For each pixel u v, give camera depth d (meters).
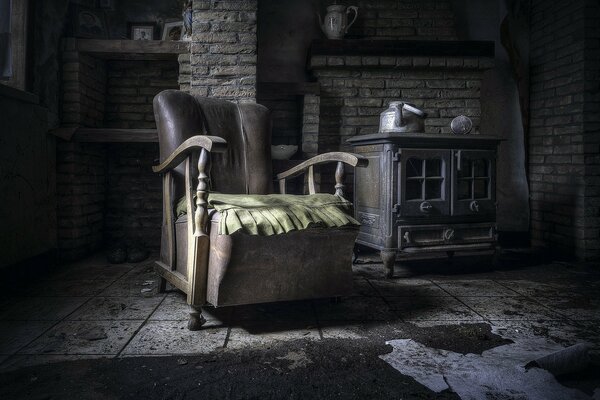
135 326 2.22
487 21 4.70
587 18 3.95
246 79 3.67
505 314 2.45
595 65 3.97
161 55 3.92
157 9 4.24
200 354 1.89
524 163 4.75
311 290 2.27
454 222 3.44
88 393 1.55
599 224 3.98
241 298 2.11
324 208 2.30
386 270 3.29
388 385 1.62
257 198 2.26
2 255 2.88
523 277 3.35
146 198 4.34
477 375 1.69
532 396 1.54
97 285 3.00
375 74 4.36
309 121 4.15
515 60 4.71
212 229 2.09
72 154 3.68
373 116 4.38
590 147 3.99
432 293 2.89
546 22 4.45
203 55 3.65
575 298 2.77
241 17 3.67
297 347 1.97
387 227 3.28
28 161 3.23
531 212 4.70
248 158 2.91
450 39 4.64
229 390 1.58
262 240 2.11
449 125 4.41
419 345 2.00
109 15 4.18
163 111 2.66
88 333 2.11
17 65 3.29
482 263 3.85
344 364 1.80
